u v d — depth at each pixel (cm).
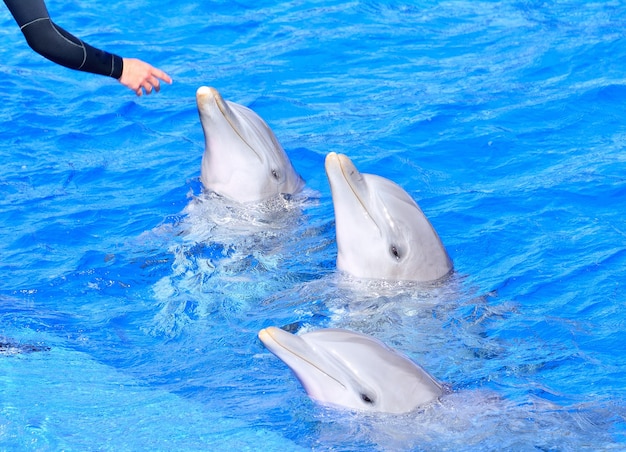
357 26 1552
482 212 891
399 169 1002
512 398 590
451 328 685
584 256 800
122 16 1603
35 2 696
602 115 1139
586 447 533
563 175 969
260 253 815
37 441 549
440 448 532
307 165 1020
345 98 1240
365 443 543
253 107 1213
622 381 620
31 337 687
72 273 791
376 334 676
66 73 1348
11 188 973
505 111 1160
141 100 1240
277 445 549
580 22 1512
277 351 579
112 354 668
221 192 902
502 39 1462
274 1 1688
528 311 714
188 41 1493
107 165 1036
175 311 730
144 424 571
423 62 1380
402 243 734
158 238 849
